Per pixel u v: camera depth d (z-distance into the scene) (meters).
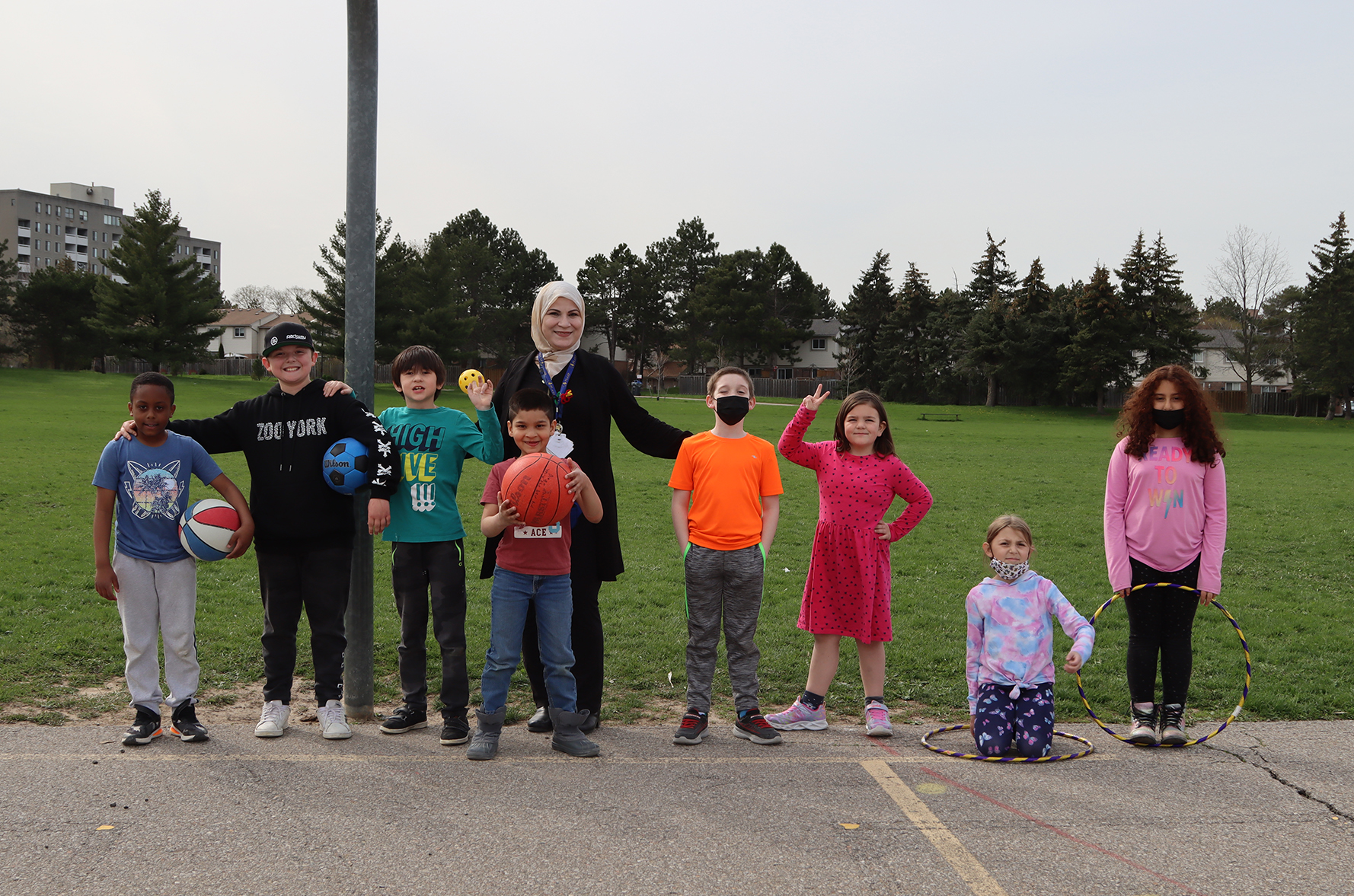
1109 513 5.09
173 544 4.57
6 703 5.18
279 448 4.71
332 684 4.74
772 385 86.69
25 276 133.00
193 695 4.62
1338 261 65.56
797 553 11.51
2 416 31.81
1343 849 3.53
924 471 22.72
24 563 9.39
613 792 3.98
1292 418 66.69
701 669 4.87
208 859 3.26
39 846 3.33
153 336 62.03
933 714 5.50
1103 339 65.88
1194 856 3.45
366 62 4.98
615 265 96.19
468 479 18.92
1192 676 6.26
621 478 19.02
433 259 66.69
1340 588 9.70
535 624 4.93
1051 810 3.86
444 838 3.47
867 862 3.35
